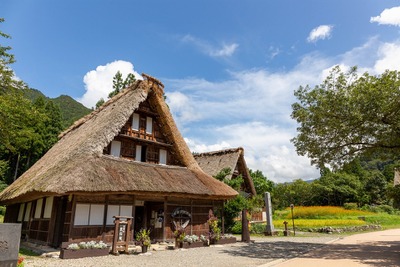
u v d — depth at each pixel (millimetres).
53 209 11445
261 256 10180
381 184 45469
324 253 10773
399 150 11984
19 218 15812
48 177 10281
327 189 41688
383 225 27172
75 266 7805
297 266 8023
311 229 22734
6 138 14359
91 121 16375
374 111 10500
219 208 19656
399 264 8258
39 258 9070
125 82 22797
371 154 12602
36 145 35219
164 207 13352
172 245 12680
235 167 24328
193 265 8312
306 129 12688
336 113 11508
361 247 12703
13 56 13484
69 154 11891
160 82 15508
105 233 11031
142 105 15219
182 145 15945
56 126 38562
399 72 10258
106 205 11273
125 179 11266
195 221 14625
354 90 10875
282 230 21828
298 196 44000
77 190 9461
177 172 14734
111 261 8797
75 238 10219
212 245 13555
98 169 10883
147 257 9805
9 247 5152
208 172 24078
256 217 27188
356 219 28203
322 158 12672
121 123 12961
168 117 15398
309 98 12297
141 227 14406
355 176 47781
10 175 35938
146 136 15008
